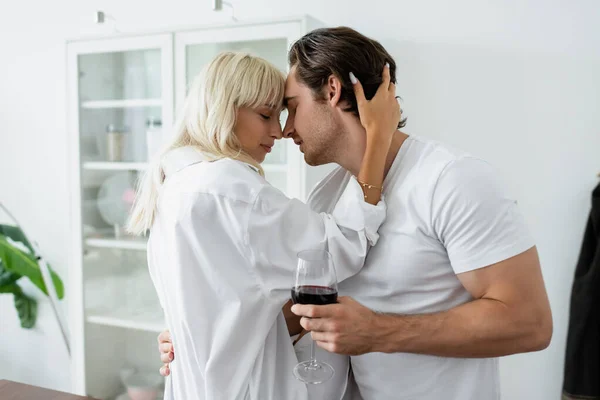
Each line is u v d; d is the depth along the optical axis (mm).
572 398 1804
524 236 1037
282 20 1818
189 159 1158
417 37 2027
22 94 2689
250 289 1056
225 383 1043
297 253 1064
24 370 2863
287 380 1129
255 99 1229
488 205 1024
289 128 1288
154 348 2223
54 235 2678
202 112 1217
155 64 2074
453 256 1062
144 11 2443
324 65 1148
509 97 1932
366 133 1157
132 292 2246
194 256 1061
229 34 1909
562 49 1857
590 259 1809
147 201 1231
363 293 1188
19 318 2779
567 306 1926
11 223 2775
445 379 1146
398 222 1126
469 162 1077
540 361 1976
